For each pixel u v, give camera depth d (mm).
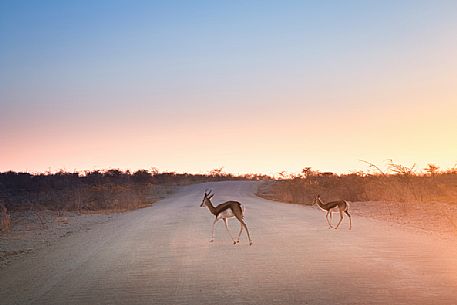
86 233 20922
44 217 30625
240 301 8953
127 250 15164
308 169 44219
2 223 25156
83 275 11820
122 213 32469
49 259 14492
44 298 9828
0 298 10031
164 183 75750
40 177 63281
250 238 16500
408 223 19203
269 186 60281
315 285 9828
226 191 55406
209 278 10891
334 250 13570
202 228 19922
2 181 58688
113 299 9492
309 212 26078
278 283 10133
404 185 31828
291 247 14375
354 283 9852
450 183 31375
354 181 35844
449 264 11289
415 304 8352
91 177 70875
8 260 15070
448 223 18719
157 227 20984
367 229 17734
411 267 11023
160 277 11203
